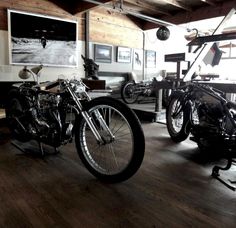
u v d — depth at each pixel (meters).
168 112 3.46
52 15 5.46
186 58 4.08
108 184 2.01
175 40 8.41
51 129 2.42
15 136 2.97
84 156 2.17
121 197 1.80
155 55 7.95
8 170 2.26
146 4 6.21
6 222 1.48
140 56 7.55
